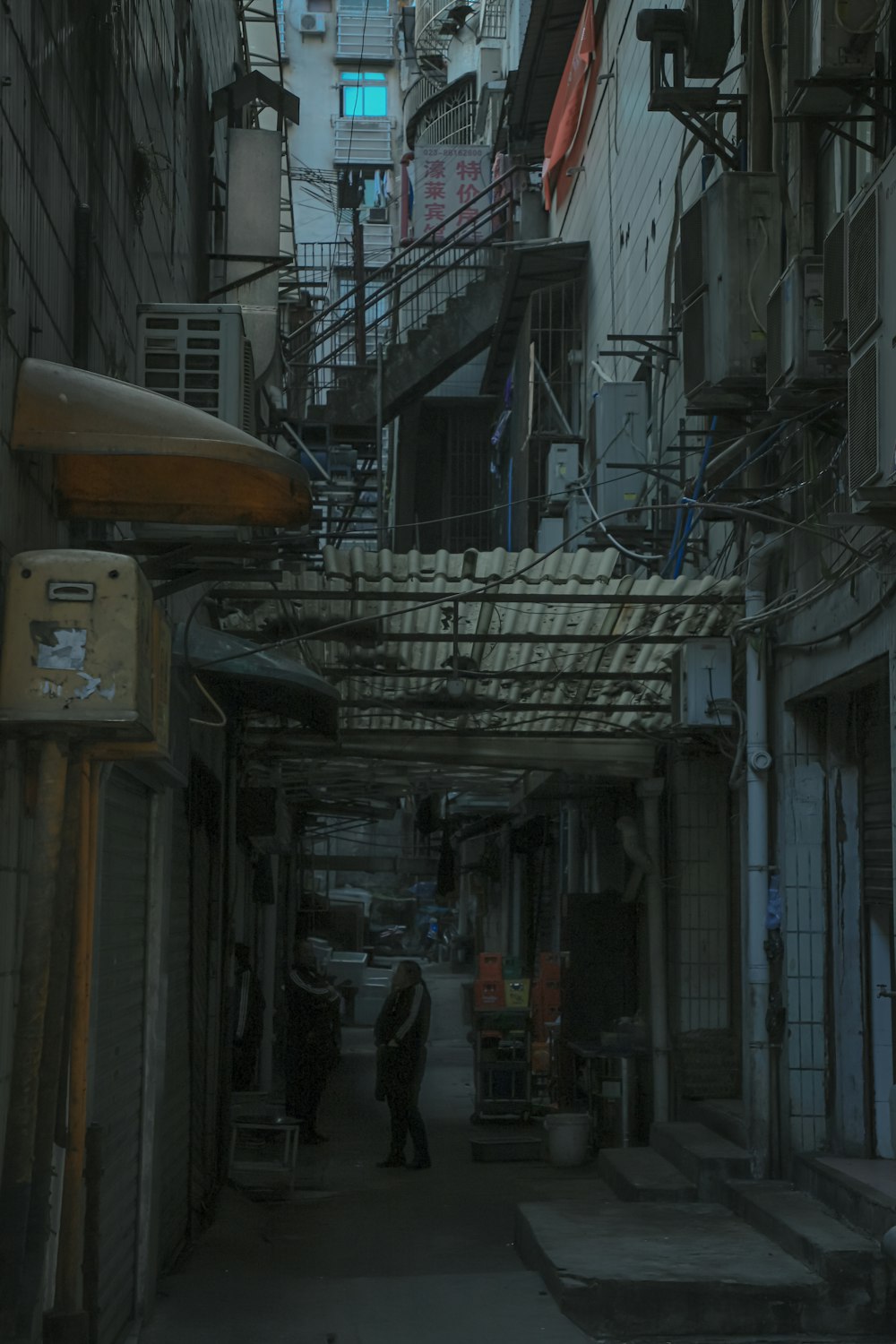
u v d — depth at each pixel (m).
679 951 11.23
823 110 7.02
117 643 4.15
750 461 8.03
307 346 16.36
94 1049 5.53
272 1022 16.70
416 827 19.80
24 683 4.10
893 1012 8.33
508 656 9.95
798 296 6.88
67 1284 4.76
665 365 11.73
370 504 14.02
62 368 4.31
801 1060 8.59
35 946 4.09
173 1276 7.77
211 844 9.98
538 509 16.44
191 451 4.32
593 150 16.53
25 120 4.21
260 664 7.56
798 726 8.77
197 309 6.71
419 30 30.59
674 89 8.84
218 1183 10.27
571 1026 13.34
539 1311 7.07
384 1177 11.38
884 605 6.82
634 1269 7.11
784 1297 6.82
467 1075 18.20
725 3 8.60
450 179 22.89
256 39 16.84
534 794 14.74
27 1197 3.98
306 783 15.36
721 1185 8.79
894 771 6.63
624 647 9.87
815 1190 8.05
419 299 19.77
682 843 11.31
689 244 8.21
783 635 8.80
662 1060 11.14
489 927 27.64
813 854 8.70
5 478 4.12
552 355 17.14
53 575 4.15
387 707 10.37
